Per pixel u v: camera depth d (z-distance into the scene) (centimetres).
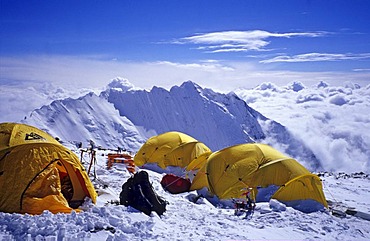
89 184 1296
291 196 1570
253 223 1313
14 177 1163
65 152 1274
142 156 2373
